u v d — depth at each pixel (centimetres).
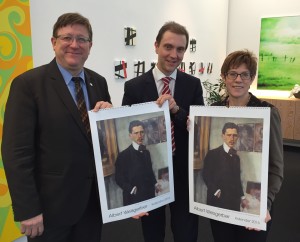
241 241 139
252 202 124
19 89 121
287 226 272
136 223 279
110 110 128
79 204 131
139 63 361
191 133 136
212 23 535
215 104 148
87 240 144
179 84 164
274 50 544
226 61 137
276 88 551
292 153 516
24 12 217
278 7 534
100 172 126
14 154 118
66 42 126
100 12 301
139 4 354
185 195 162
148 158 137
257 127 121
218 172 130
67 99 128
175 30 153
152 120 137
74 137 128
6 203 214
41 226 124
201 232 261
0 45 202
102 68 311
